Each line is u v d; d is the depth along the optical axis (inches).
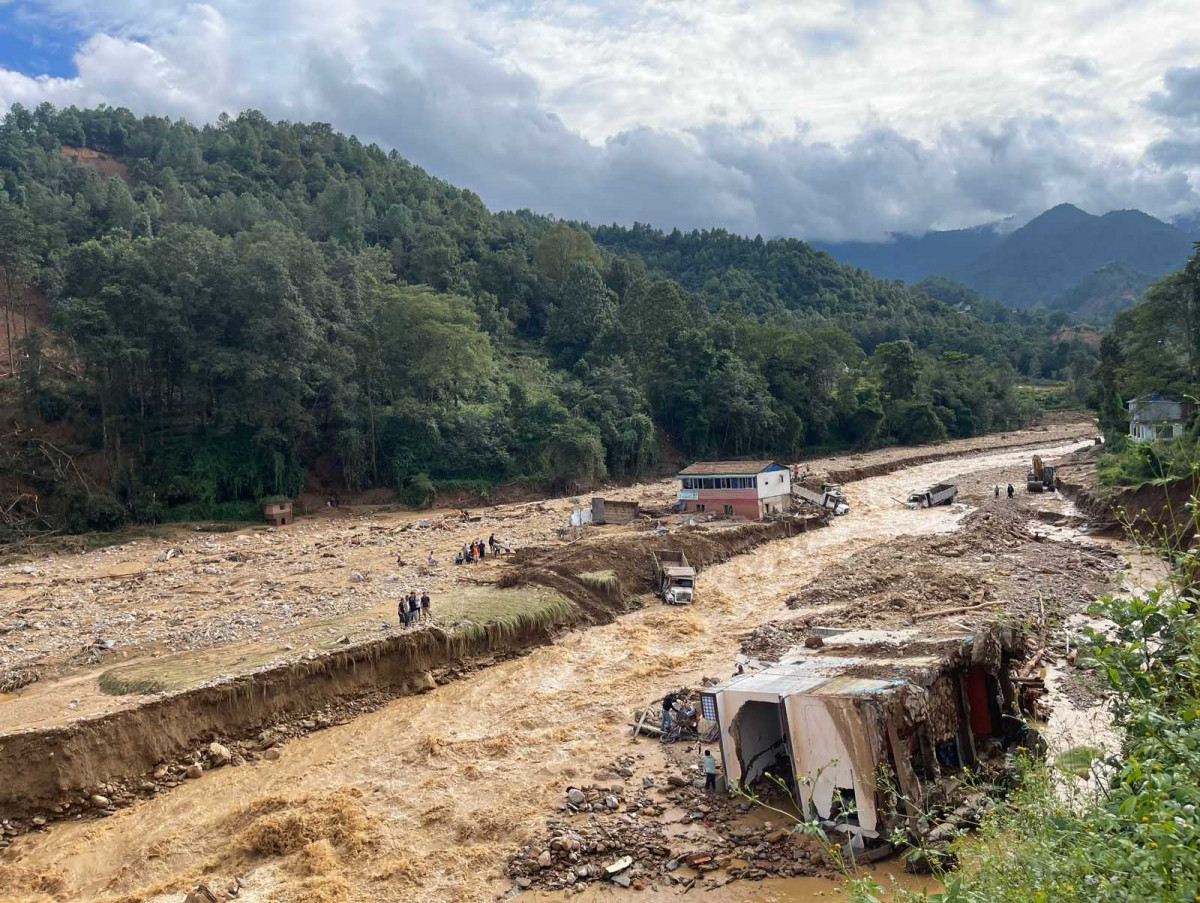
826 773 853.8
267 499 3036.4
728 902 778.2
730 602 1861.5
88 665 1434.5
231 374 3019.2
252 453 3112.7
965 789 857.5
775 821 902.4
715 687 983.6
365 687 1374.3
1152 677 389.4
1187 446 1914.4
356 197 5949.8
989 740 973.8
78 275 3024.1
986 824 481.4
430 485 3356.3
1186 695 364.2
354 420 3435.0
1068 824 377.1
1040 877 335.3
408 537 2613.2
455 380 3863.2
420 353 3703.3
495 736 1192.8
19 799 1031.0
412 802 1011.9
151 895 850.8
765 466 2687.0
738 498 2618.1
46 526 2704.2
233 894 837.8
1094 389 3629.4
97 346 2785.4
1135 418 2723.9
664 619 1745.8
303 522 3043.8
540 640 1621.6
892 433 5388.8
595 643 1611.7
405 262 5674.2
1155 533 433.1
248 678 1266.0
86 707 1187.9
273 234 3432.6
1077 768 492.1
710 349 4672.7
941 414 5516.7
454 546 2399.1
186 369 3034.0
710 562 2207.2
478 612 1620.3
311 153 7416.3
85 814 1047.0
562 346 5521.7
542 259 6461.6
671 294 4982.8
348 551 2415.1
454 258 5600.4
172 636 1568.7
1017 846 399.9
